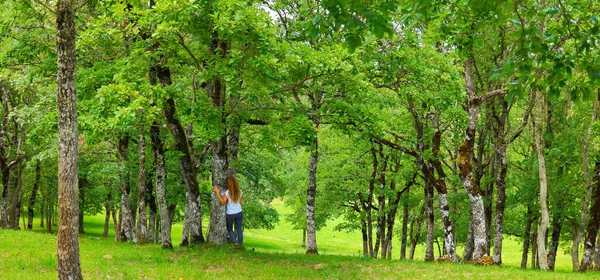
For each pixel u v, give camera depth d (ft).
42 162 114.83
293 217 152.05
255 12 42.86
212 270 43.19
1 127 100.22
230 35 40.45
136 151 91.91
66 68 27.89
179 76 61.67
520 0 23.81
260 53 41.78
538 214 90.74
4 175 97.35
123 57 49.11
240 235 53.36
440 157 74.54
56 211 182.50
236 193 51.85
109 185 103.60
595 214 72.33
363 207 107.65
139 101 41.34
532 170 88.58
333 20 19.80
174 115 50.75
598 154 80.53
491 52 62.69
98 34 47.47
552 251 93.50
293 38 58.39
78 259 28.30
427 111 66.33
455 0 28.60
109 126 45.62
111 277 37.27
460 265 55.83
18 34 55.16
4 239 54.54
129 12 45.65
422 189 110.11
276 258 51.72
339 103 50.88
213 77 44.37
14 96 96.53
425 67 55.47
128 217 83.10
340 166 104.32
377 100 59.88
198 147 86.94
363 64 53.98
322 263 50.72
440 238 145.18
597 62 23.54
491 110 77.92
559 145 81.00
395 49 56.54
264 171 104.68
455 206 99.91
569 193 86.79
